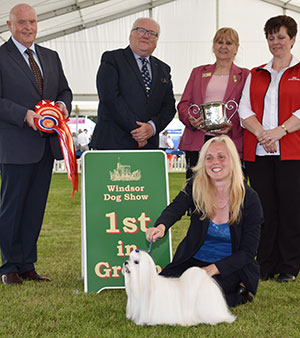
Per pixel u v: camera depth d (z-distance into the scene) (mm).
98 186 3645
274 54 3955
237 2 16641
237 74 4191
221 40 4133
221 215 3154
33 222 3832
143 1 16141
